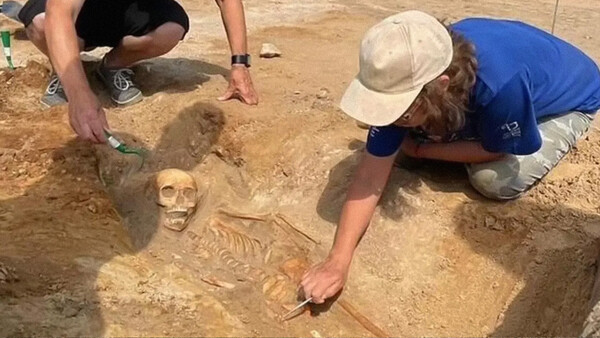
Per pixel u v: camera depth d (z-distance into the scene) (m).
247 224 2.13
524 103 1.81
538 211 2.03
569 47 2.09
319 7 4.29
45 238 1.93
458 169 2.16
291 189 2.21
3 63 3.09
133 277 1.87
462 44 1.69
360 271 1.94
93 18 2.49
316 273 1.86
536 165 2.02
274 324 1.81
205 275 1.97
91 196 2.13
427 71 1.62
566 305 1.81
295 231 2.08
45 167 2.24
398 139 1.85
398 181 2.11
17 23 3.64
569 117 2.09
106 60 2.61
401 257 1.96
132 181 2.26
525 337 1.79
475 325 1.83
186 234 2.11
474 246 1.97
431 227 2.01
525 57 1.90
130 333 1.68
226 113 2.44
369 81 1.65
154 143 2.41
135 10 2.51
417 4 4.50
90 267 1.86
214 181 2.28
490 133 1.86
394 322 1.85
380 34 1.65
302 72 2.98
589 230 1.96
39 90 2.76
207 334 1.73
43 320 1.66
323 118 2.43
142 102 2.60
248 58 2.55
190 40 3.44
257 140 2.34
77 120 1.80
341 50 3.40
